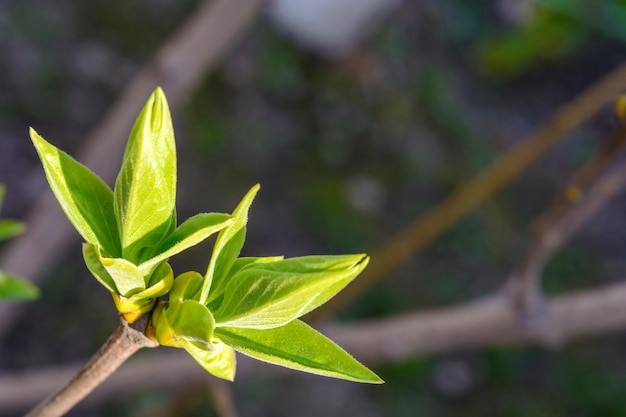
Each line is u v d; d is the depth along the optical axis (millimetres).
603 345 1651
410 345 589
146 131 288
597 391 1569
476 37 2146
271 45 1820
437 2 2137
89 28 1656
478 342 579
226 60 1753
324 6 1787
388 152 1816
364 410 1444
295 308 298
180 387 618
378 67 1916
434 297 1577
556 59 2137
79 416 1184
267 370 665
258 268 303
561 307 554
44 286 1301
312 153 1740
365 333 596
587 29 2078
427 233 623
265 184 1632
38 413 323
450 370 1541
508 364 1569
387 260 634
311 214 1626
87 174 310
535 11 1278
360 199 1699
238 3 583
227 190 1576
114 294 306
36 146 305
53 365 1248
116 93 1584
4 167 1389
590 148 1951
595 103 536
